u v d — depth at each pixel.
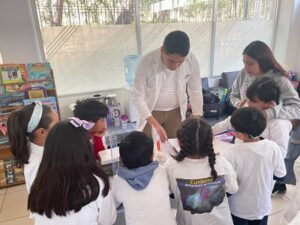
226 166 1.09
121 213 1.18
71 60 2.96
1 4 2.41
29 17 2.55
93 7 2.87
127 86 3.04
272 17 3.87
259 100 1.37
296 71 3.89
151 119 1.59
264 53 1.50
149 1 3.08
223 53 3.73
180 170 1.06
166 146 1.39
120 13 3.01
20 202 2.11
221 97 3.31
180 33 1.34
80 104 1.38
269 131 1.38
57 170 0.84
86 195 0.86
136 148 1.01
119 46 3.12
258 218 1.24
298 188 1.32
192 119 1.12
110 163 1.37
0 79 2.16
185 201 1.05
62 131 0.86
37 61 2.71
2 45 2.53
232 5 3.53
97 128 1.38
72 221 0.88
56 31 2.81
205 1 3.36
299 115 1.45
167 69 1.61
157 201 1.01
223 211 1.10
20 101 2.22
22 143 1.06
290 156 1.69
